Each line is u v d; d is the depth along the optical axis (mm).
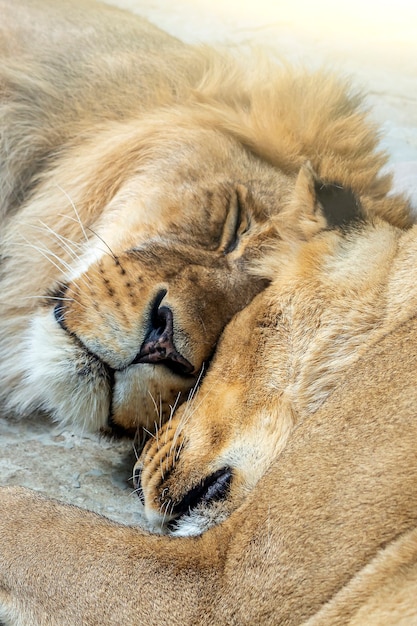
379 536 4625
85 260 5000
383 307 4836
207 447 4828
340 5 7406
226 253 4934
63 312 4922
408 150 5676
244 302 4895
